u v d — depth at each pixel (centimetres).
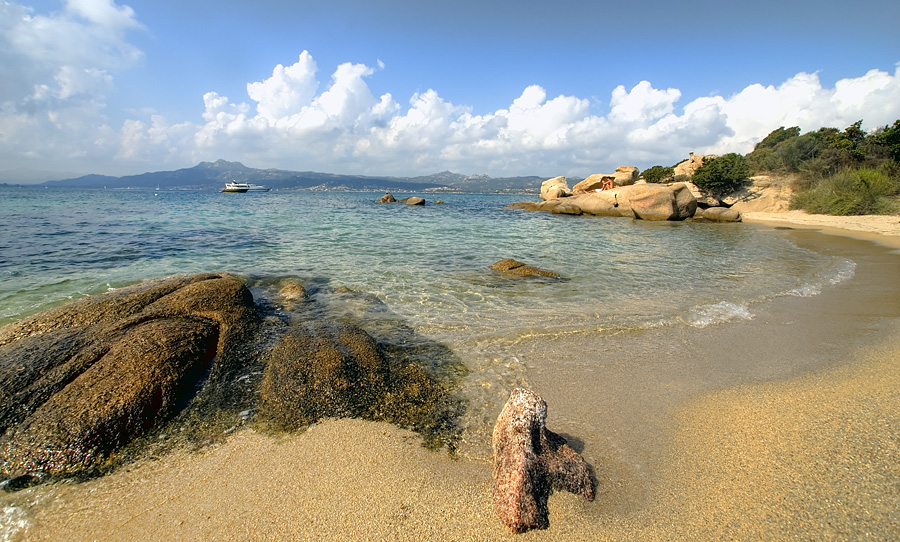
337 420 447
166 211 3175
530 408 369
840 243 1888
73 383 445
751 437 416
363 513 323
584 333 716
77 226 2038
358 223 2539
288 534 304
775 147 4678
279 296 910
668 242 1925
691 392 513
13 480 361
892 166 3161
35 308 796
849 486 340
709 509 323
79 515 325
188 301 662
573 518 316
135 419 421
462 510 326
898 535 291
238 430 432
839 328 741
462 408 478
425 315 809
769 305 889
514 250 1603
